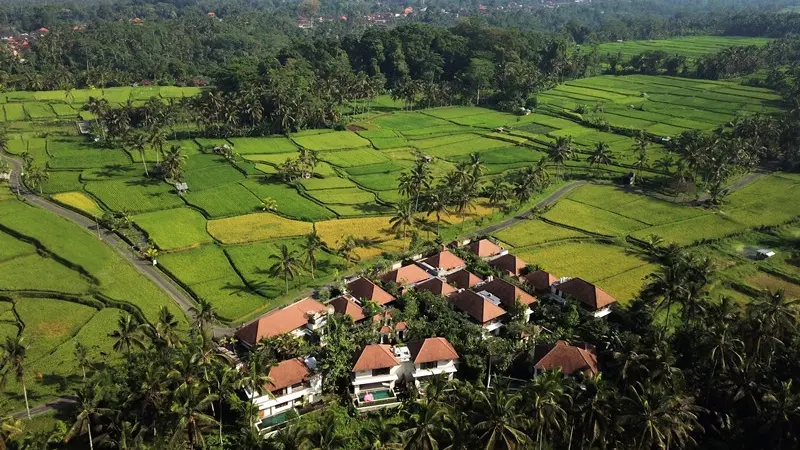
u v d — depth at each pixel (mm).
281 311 106562
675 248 137125
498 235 154625
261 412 88812
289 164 188375
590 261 141625
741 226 161750
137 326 95375
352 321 105375
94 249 136125
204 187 178500
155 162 198500
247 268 131125
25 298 117562
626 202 179250
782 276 136000
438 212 152250
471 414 73625
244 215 159875
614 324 113625
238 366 92688
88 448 81500
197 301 118938
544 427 77250
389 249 142750
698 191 187875
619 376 87375
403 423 79750
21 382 93688
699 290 101375
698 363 92000
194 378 81188
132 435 79000
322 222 157250
